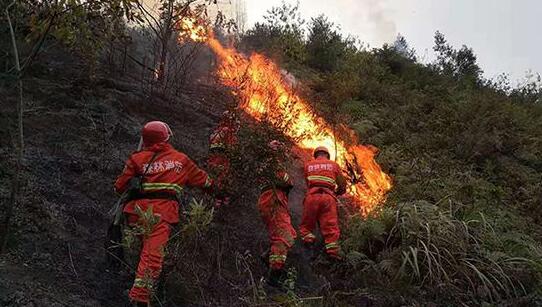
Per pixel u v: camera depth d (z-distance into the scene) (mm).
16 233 4879
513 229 8172
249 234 6441
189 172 5188
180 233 4840
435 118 11898
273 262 5832
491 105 12477
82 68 8773
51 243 5023
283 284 5410
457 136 10891
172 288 5055
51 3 5281
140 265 4539
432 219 6973
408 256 6281
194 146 7918
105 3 6023
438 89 13984
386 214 7109
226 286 5484
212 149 5820
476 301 6129
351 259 6426
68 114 7492
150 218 4523
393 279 6164
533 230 8492
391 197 8273
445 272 6258
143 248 4664
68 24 5367
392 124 11383
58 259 4859
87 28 6016
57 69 8531
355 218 7297
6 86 7293
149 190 4871
